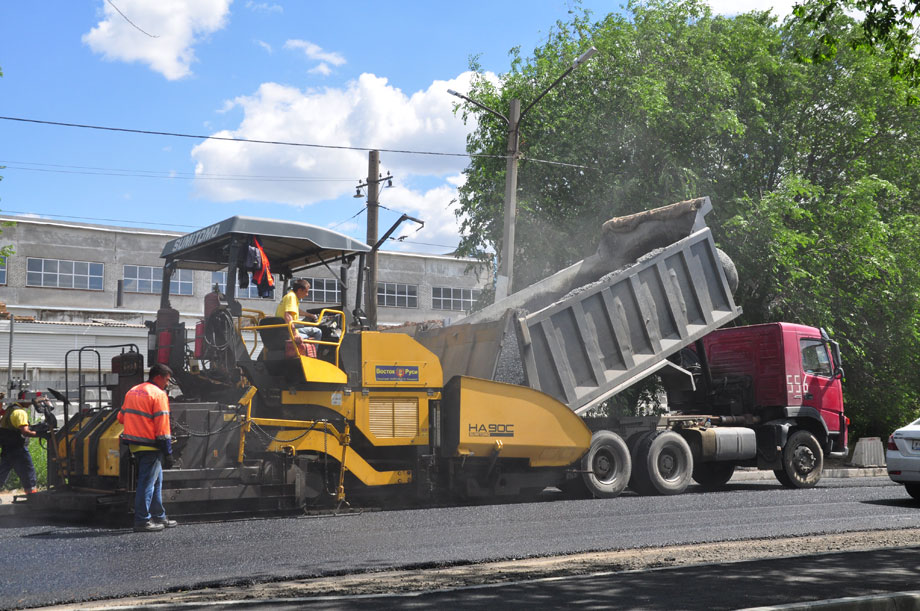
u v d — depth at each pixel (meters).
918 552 7.68
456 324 13.88
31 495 10.80
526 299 15.46
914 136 24.56
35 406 12.22
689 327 14.45
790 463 15.27
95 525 10.02
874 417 25.62
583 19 24.66
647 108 20.83
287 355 10.76
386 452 11.88
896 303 23.62
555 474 12.81
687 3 23.88
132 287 47.72
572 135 22.70
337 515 10.74
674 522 10.19
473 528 9.62
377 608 5.54
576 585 6.26
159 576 6.94
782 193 21.11
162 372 9.59
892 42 11.27
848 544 8.50
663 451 13.76
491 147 24.33
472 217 24.53
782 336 15.47
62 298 46.03
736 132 21.44
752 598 5.80
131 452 9.45
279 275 12.33
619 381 13.69
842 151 24.59
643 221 15.21
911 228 23.69
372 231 25.45
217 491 10.10
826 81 24.17
